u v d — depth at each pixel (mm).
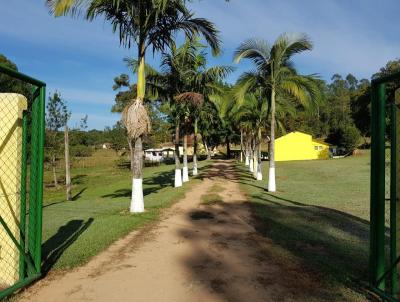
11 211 4953
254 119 25281
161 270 5562
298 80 16172
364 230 8273
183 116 22484
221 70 19594
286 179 24156
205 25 11414
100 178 34312
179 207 11758
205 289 4828
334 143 67125
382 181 4715
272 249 6691
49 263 5770
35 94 5242
